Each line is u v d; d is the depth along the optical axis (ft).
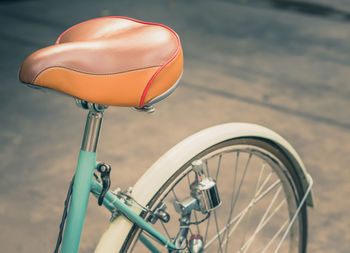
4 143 8.23
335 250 6.14
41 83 2.42
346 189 7.48
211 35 14.89
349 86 11.68
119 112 9.57
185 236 3.74
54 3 16.92
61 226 2.96
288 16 17.78
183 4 18.21
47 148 8.17
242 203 6.89
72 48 2.50
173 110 9.80
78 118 9.37
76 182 2.92
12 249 5.89
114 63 2.58
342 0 20.79
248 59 13.07
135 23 3.12
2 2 16.37
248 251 5.95
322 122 9.72
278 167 4.31
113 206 3.33
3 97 10.00
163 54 2.76
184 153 3.59
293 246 4.82
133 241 3.35
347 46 14.76
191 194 3.78
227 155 8.10
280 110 10.13
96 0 17.80
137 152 8.18
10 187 7.04
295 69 12.58
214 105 10.16
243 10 18.10
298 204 4.56
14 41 12.86
